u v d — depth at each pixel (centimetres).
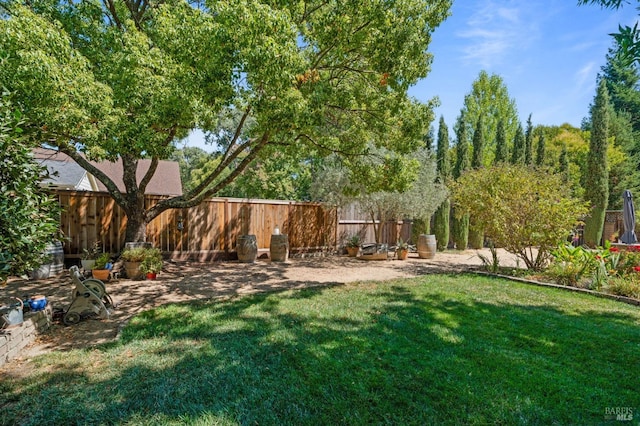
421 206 1077
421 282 672
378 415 233
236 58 459
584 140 2303
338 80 692
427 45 597
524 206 769
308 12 599
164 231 903
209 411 235
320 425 222
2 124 293
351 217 1265
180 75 509
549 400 254
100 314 442
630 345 358
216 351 333
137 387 266
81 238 796
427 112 707
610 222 1571
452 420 229
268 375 287
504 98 2138
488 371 298
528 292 589
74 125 502
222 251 977
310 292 584
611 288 587
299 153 905
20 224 302
